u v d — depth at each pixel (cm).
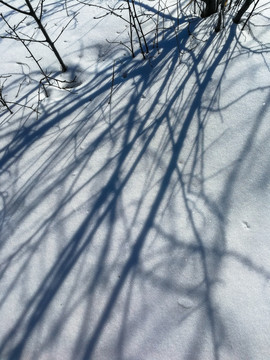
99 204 172
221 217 152
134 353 131
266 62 193
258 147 166
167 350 129
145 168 178
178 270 144
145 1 274
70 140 203
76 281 152
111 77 230
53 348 139
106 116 208
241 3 234
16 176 197
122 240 158
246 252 141
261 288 133
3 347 143
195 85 200
